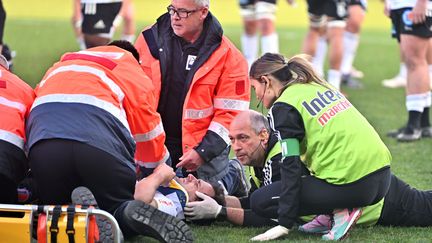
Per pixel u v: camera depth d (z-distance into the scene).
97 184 12.93
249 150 14.68
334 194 13.73
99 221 12.71
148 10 56.12
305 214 14.12
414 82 22.98
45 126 12.84
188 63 16.05
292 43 43.38
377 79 34.44
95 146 12.77
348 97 29.97
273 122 13.80
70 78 13.32
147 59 16.19
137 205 12.52
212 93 15.96
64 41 41.31
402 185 14.80
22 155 13.09
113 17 26.17
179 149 16.41
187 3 15.57
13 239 12.16
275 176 14.62
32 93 13.70
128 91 13.58
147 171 14.41
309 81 14.15
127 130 13.29
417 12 22.50
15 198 13.30
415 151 21.67
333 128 13.76
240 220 14.87
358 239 14.01
